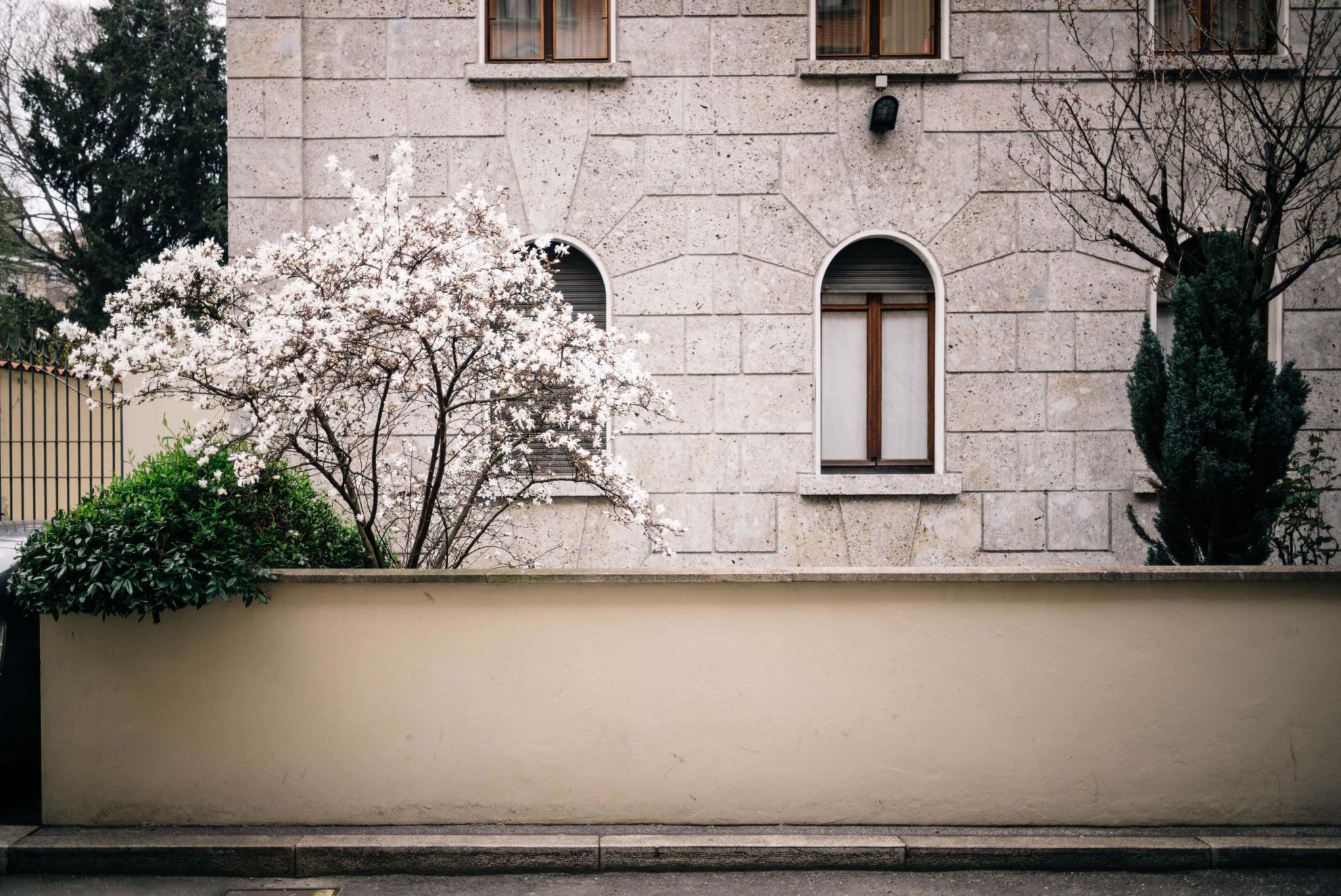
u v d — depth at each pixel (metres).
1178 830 4.77
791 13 8.40
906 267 8.62
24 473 8.62
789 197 8.40
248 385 4.82
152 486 4.83
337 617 4.80
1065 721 4.80
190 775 4.80
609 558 8.22
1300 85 7.56
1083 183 7.39
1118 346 8.38
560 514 8.19
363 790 4.80
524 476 6.37
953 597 4.80
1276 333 8.38
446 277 4.87
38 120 22.50
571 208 8.40
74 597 4.45
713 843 4.59
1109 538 8.38
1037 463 8.40
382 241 5.23
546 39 8.67
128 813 4.80
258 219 8.30
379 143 8.36
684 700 4.80
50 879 4.51
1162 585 4.80
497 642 4.79
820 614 4.79
